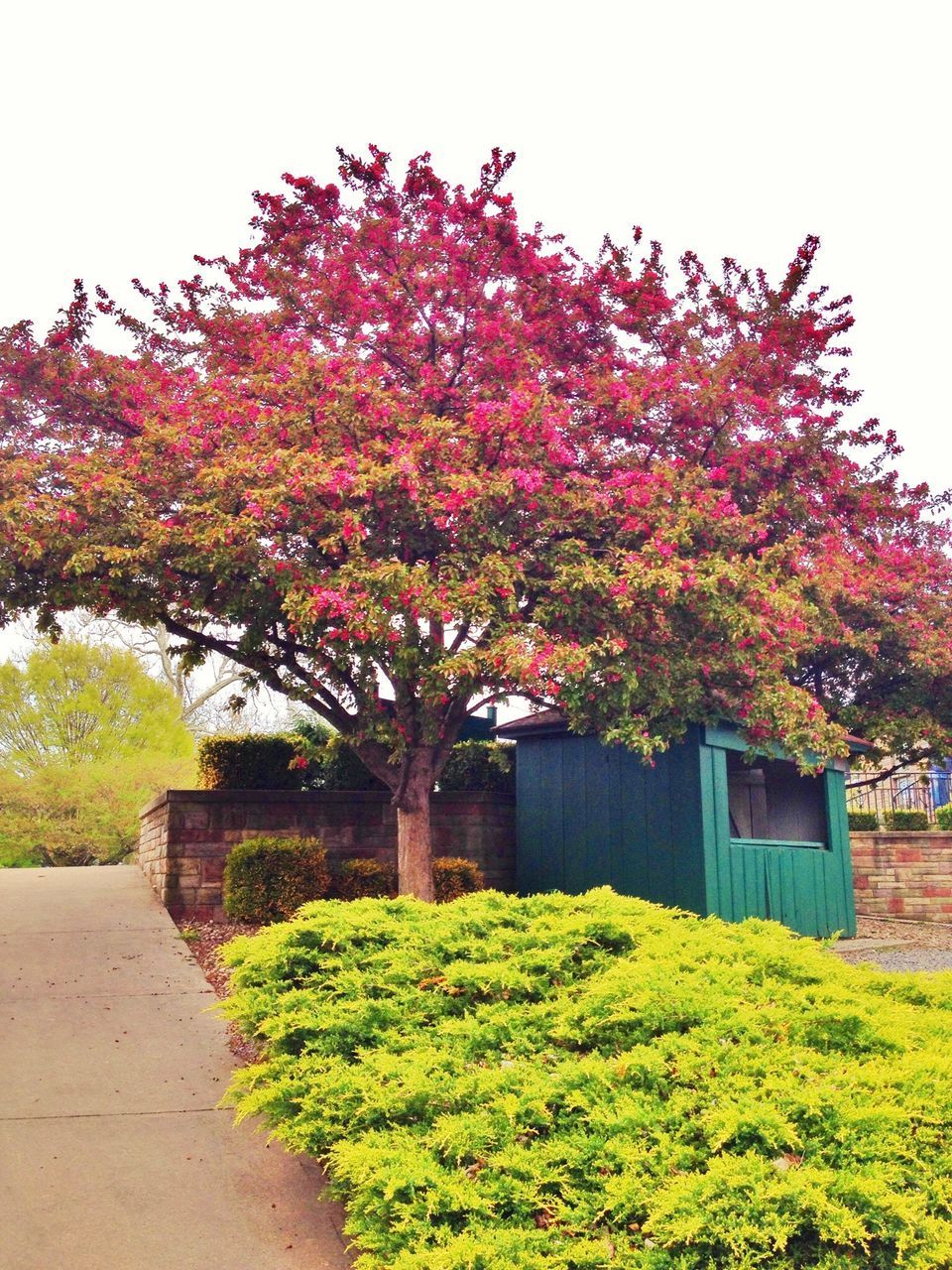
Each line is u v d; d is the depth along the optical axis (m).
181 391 10.17
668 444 11.07
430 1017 5.25
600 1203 3.52
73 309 9.78
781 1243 3.11
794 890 12.65
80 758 23.59
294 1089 4.70
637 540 9.51
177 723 25.64
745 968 5.09
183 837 11.54
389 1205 3.72
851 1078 3.94
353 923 6.11
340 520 8.45
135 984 8.43
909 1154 3.51
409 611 8.52
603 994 4.75
